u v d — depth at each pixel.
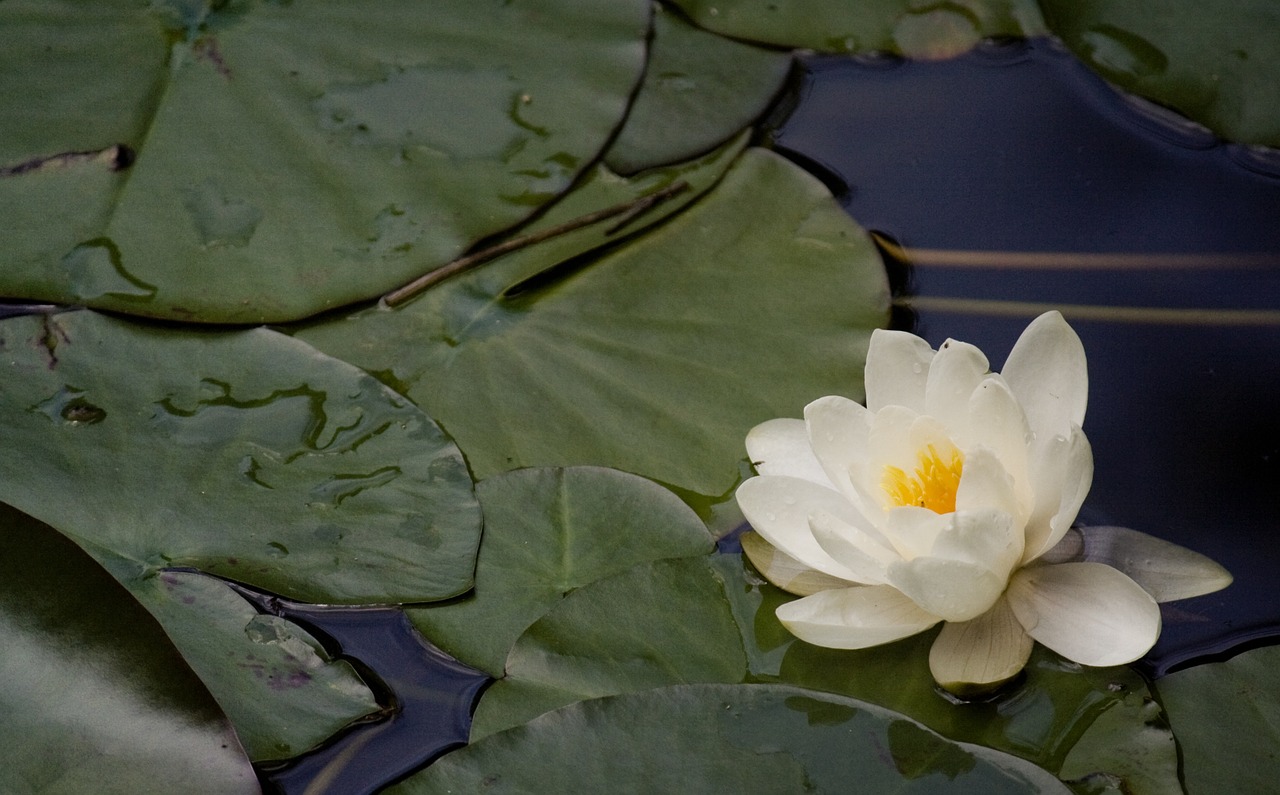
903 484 1.64
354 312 1.72
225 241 1.72
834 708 1.62
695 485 1.68
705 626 1.64
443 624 1.65
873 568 1.62
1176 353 1.71
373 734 1.63
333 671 1.63
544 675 1.63
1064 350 1.64
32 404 1.68
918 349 1.64
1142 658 1.63
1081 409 1.63
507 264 1.73
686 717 1.61
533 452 1.68
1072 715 1.62
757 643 1.64
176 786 1.61
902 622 1.63
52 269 1.71
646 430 1.69
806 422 1.64
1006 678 1.62
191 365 1.70
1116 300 1.72
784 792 1.60
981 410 1.62
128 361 1.70
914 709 1.62
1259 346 1.71
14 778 1.60
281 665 1.63
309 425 1.69
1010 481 1.62
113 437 1.68
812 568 1.65
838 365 1.70
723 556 1.66
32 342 1.70
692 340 1.71
